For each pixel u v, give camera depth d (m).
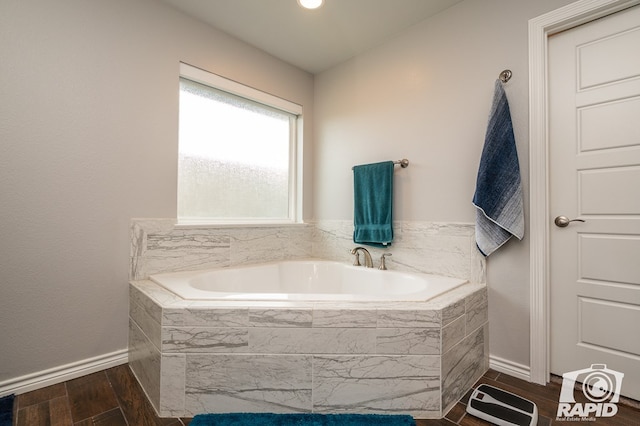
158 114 1.87
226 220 2.31
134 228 1.77
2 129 1.38
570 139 1.54
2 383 1.38
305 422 1.21
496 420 1.24
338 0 1.85
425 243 2.01
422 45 2.05
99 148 1.65
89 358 1.62
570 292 1.53
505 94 1.67
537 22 1.58
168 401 1.27
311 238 2.74
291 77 2.62
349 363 1.28
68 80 1.55
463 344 1.48
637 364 1.36
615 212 1.42
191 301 1.36
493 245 1.66
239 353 1.28
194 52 2.03
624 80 1.40
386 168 2.15
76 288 1.58
